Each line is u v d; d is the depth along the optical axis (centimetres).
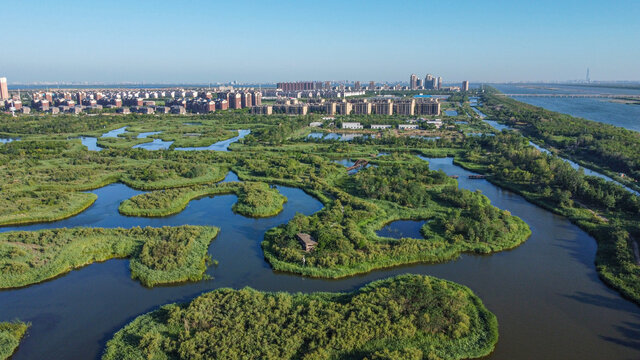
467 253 14488
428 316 10050
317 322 9925
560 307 11294
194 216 18138
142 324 10162
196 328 9912
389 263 13462
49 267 12962
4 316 10881
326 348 9175
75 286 12300
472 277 12875
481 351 9431
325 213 17275
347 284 12375
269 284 12356
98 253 14025
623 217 17162
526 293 11962
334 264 13100
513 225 16088
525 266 13562
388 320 9944
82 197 19962
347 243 14112
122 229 15738
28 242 14650
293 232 15088
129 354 9112
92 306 11306
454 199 19100
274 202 19275
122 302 11488
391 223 17250
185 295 11794
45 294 11888
